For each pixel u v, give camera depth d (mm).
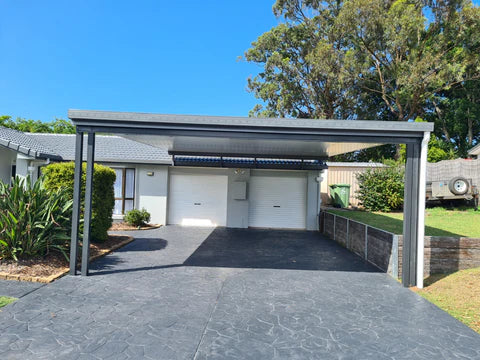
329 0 25922
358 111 26750
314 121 5906
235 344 3734
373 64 25406
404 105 25391
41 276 5941
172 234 11688
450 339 3965
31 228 6441
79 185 6246
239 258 8203
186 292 5488
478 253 6656
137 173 13891
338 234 10789
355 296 5465
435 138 24156
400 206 14094
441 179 14672
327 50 23375
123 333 3920
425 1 21359
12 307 4605
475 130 27062
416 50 21594
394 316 4641
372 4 21000
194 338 3854
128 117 5977
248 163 13570
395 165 14906
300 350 3633
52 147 15094
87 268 6258
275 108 27984
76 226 6234
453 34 20969
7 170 13477
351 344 3799
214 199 14234
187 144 9398
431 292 5691
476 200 12875
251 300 5188
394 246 6672
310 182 13781
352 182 16922
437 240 6672
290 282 6223
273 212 14164
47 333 3859
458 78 20844
